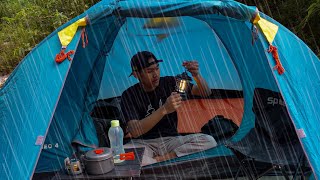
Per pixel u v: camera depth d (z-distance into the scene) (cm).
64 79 249
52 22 665
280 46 256
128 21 332
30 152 238
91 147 299
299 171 251
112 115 321
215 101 355
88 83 331
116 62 347
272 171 268
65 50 253
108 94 346
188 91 348
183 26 340
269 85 297
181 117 338
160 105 317
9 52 617
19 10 766
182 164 288
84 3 690
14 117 247
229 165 285
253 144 263
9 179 233
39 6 724
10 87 257
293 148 256
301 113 243
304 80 265
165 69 358
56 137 300
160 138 307
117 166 224
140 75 312
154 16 248
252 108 303
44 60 254
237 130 308
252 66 301
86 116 317
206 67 356
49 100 246
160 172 285
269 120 286
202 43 348
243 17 247
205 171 285
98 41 316
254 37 254
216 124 325
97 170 215
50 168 293
